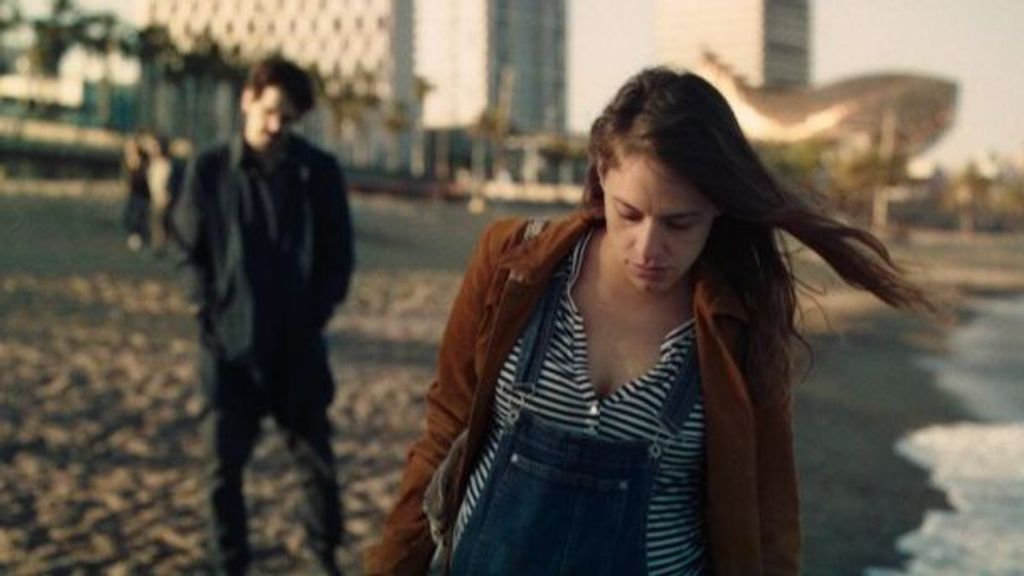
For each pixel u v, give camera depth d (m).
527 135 139.50
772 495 1.99
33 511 5.85
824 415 11.55
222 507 4.34
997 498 7.93
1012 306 34.84
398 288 21.48
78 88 109.94
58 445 7.29
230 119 100.50
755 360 1.94
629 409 1.90
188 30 104.81
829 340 18.34
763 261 1.96
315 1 154.62
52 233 25.34
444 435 2.12
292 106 4.27
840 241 1.90
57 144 74.62
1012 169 159.00
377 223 41.97
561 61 187.75
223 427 4.36
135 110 104.44
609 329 1.94
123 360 10.76
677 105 1.77
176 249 4.39
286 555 5.39
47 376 9.61
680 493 1.95
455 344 2.09
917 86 159.00
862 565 6.07
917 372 16.05
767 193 1.81
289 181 4.38
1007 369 17.22
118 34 94.19
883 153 113.00
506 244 2.05
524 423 1.94
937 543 6.61
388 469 7.30
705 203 1.80
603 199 1.98
